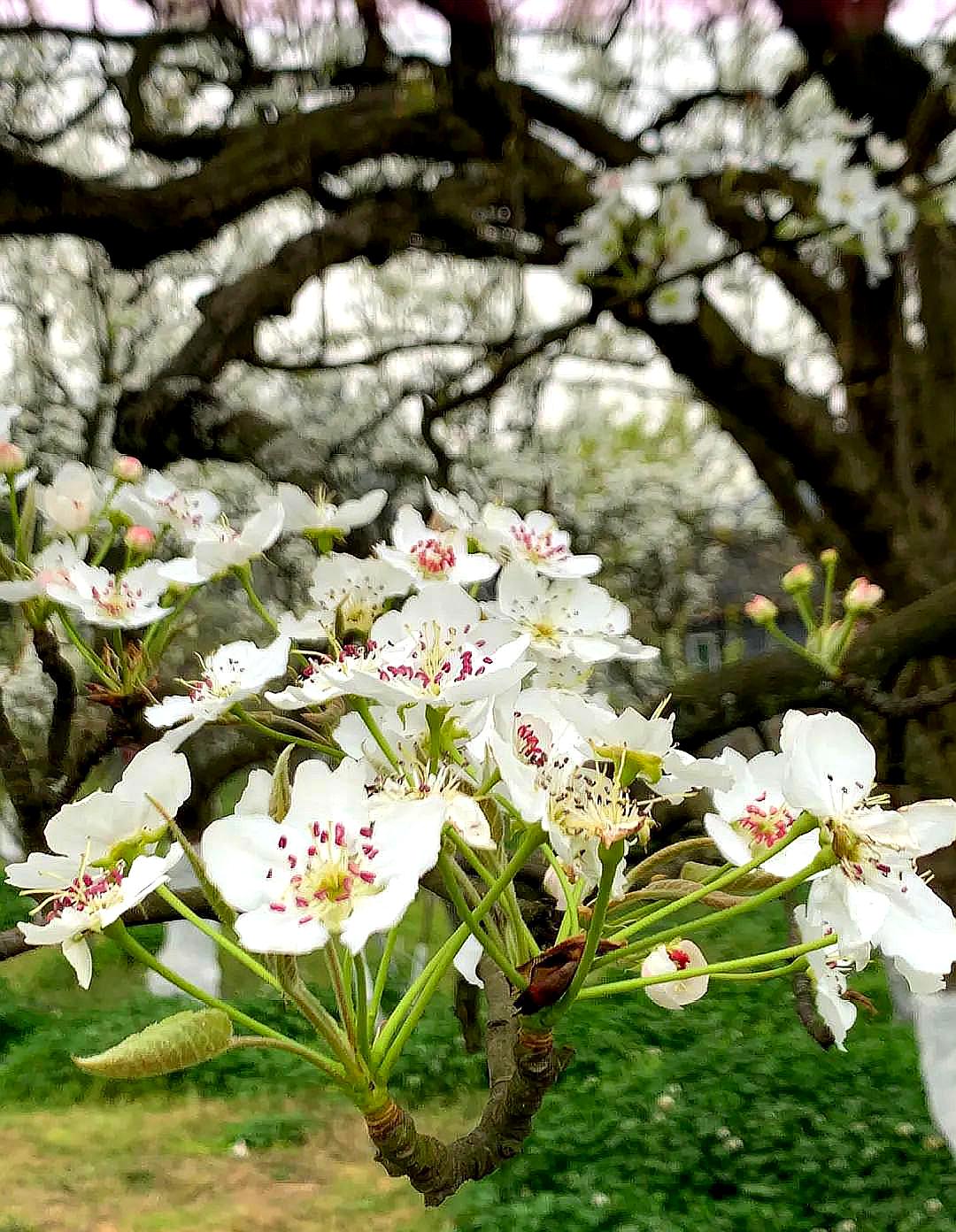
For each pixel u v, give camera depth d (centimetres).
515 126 324
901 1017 606
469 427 438
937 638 232
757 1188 449
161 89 390
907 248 377
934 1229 410
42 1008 689
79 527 155
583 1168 476
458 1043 601
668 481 836
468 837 78
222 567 131
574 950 83
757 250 319
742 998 677
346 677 84
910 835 81
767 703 228
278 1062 591
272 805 86
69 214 283
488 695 85
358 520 139
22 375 571
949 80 307
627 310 356
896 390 402
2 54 396
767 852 87
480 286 538
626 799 83
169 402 242
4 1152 507
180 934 570
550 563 125
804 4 352
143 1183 477
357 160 324
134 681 161
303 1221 443
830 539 461
